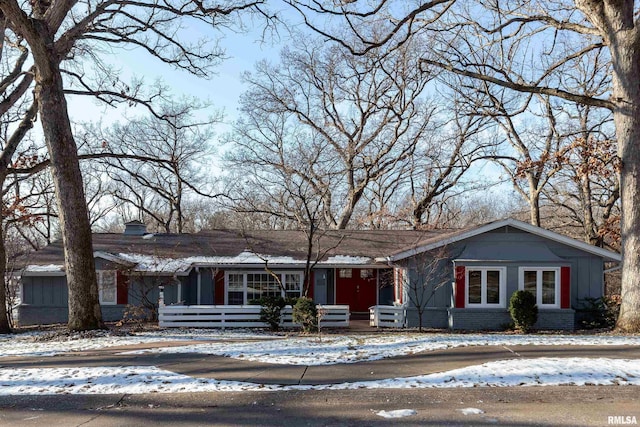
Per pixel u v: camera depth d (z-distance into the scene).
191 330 18.70
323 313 19.02
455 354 10.96
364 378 9.14
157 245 25.22
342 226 38.41
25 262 23.19
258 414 7.25
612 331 16.45
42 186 36.47
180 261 22.95
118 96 21.06
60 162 15.95
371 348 12.00
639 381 8.52
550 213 44.34
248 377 9.30
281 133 38.00
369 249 24.78
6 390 8.62
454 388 8.34
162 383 8.91
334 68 36.31
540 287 19.83
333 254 24.08
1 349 13.23
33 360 11.23
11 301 24.67
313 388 8.53
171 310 19.69
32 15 18.11
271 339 15.12
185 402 7.86
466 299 19.95
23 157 25.14
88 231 16.50
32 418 7.24
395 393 8.15
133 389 8.55
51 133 15.87
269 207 37.97
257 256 22.67
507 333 18.34
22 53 19.95
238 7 19.22
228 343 13.71
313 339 14.43
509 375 8.98
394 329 20.11
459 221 54.06
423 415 7.03
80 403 7.88
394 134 38.06
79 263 16.27
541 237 20.28
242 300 23.70
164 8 18.97
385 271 24.58
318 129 38.53
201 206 54.19
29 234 42.72
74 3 16.88
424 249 20.39
